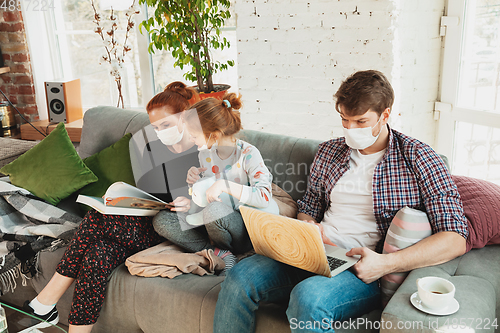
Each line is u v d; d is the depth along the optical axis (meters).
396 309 1.11
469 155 2.70
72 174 2.11
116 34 3.65
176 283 1.52
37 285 1.83
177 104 1.48
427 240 1.30
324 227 1.54
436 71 2.70
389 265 1.28
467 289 1.18
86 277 1.54
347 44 2.61
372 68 2.59
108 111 2.35
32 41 3.67
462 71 2.61
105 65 3.77
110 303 1.61
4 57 3.71
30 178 2.13
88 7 3.64
